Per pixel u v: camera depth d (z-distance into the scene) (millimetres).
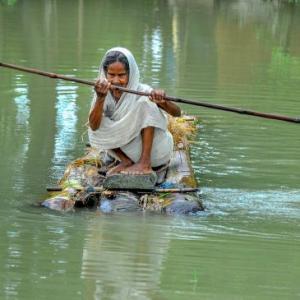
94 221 14570
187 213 15109
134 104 16109
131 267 12352
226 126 22047
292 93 25812
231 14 47719
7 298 11117
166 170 16891
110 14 46312
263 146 20203
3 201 15562
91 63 29750
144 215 14977
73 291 11430
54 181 16922
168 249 13180
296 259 12891
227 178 17516
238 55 32750
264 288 11703
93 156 17688
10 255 12719
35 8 47906
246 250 13219
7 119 21984
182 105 24078
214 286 11711
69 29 38781
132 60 16062
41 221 14484
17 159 18453
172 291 11531
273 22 44250
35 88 25750
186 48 34156
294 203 15898
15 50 32125
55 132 20875
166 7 51062
